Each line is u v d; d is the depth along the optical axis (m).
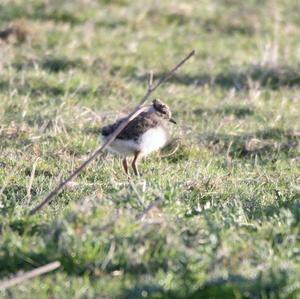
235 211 10.58
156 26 23.84
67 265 8.79
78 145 14.45
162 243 9.02
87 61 19.80
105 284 8.35
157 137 13.24
